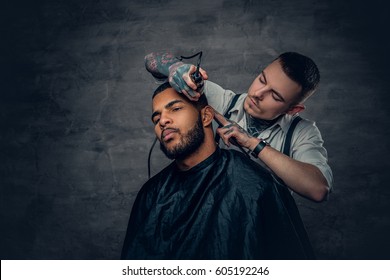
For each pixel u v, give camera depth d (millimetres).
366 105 2580
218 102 2598
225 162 2453
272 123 2555
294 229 2410
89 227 2648
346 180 2543
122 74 2715
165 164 2623
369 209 2531
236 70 2643
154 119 2479
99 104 2709
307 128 2551
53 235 2666
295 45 2641
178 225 2410
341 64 2609
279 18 2662
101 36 2752
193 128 2436
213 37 2684
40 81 2760
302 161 2498
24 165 2719
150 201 2512
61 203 2678
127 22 2746
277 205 2408
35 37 2791
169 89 2457
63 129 2717
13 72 2783
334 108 2574
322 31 2639
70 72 2746
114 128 2684
